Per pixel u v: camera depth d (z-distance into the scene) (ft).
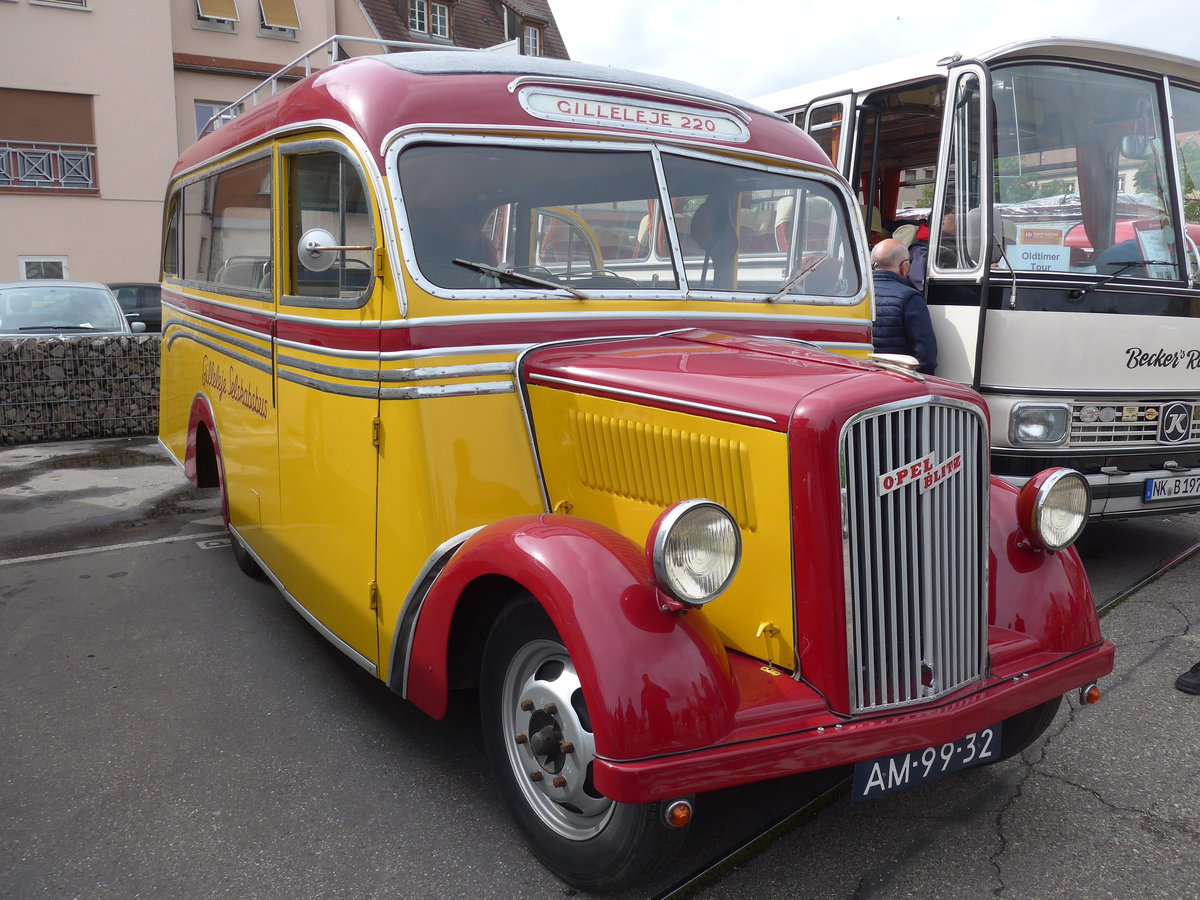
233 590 16.80
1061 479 9.36
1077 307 16.29
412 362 9.55
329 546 11.36
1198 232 18.34
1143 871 8.85
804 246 12.35
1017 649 9.12
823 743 7.69
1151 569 17.61
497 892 8.63
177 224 18.66
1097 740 11.30
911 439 8.11
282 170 12.07
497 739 9.12
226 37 71.56
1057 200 17.28
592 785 8.30
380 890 8.65
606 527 8.51
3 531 20.61
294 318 11.83
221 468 15.69
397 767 10.80
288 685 12.95
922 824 9.65
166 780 10.53
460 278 9.89
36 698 12.57
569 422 9.76
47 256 64.28
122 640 14.55
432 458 9.59
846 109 20.33
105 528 20.83
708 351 9.98
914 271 18.78
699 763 7.35
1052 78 17.39
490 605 9.52
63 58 63.31
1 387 30.76
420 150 9.98
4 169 62.44
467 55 11.14
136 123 66.03
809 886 8.66
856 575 7.95
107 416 32.14
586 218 10.76
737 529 7.72
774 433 8.08
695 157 11.50
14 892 8.61
